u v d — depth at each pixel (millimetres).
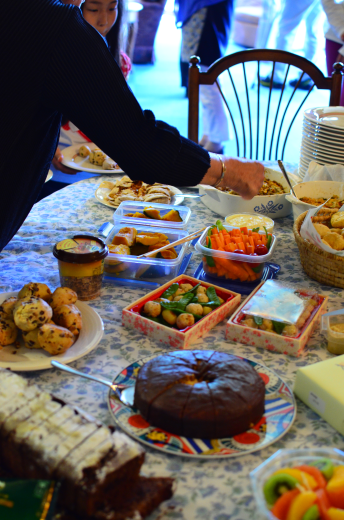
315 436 746
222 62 2174
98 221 1579
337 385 777
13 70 900
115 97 970
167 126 1073
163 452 704
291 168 2014
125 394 789
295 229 1278
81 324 952
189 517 608
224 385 735
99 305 1115
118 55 2316
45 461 582
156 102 5496
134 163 1054
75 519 580
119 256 1189
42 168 1203
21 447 605
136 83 6160
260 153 4508
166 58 7426
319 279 1242
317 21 5742
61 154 2096
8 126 962
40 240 1428
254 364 869
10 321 920
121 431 734
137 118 1018
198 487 650
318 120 1686
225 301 1104
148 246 1277
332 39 3779
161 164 1060
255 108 5520
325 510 539
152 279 1215
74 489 560
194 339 982
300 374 814
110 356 926
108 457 587
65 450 591
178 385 738
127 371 837
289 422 745
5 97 928
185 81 5414
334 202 1502
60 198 1766
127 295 1170
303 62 2184
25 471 614
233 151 4590
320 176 1599
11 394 675
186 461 690
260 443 705
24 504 542
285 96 5883
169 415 706
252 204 1547
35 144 1082
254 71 6801
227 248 1201
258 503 541
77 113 973
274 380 832
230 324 980
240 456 701
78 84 930
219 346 973
